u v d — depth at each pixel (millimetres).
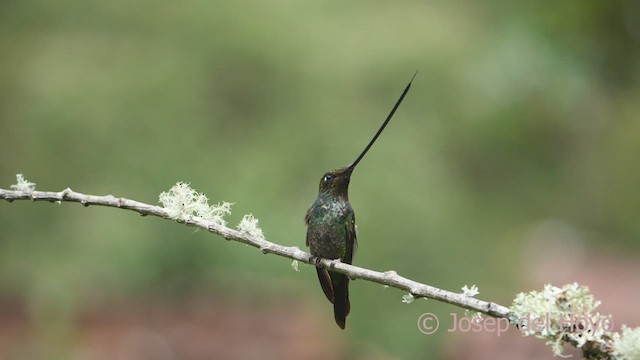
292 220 12133
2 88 13531
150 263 12570
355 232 5988
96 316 12016
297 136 13141
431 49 14094
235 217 12203
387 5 15016
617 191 15461
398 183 12031
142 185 12883
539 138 14141
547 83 13242
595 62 12914
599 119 14312
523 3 13781
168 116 13453
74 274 12336
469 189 13297
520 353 10625
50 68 13781
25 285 12398
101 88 13602
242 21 14344
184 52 14156
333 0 14898
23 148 13219
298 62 14117
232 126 13672
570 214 15016
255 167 12688
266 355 10906
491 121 13734
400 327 10633
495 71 13555
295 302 12234
